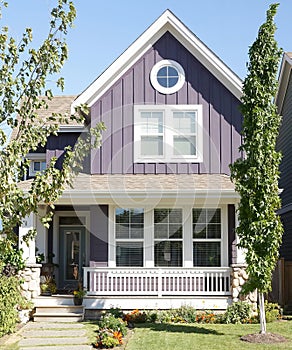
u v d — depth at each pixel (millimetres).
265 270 11977
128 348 11242
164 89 16594
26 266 15180
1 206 7867
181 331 13055
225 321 14508
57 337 12641
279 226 11969
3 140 8055
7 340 12367
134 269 15719
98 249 16172
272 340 11648
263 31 12023
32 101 8492
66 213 19141
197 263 16062
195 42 16500
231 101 16578
